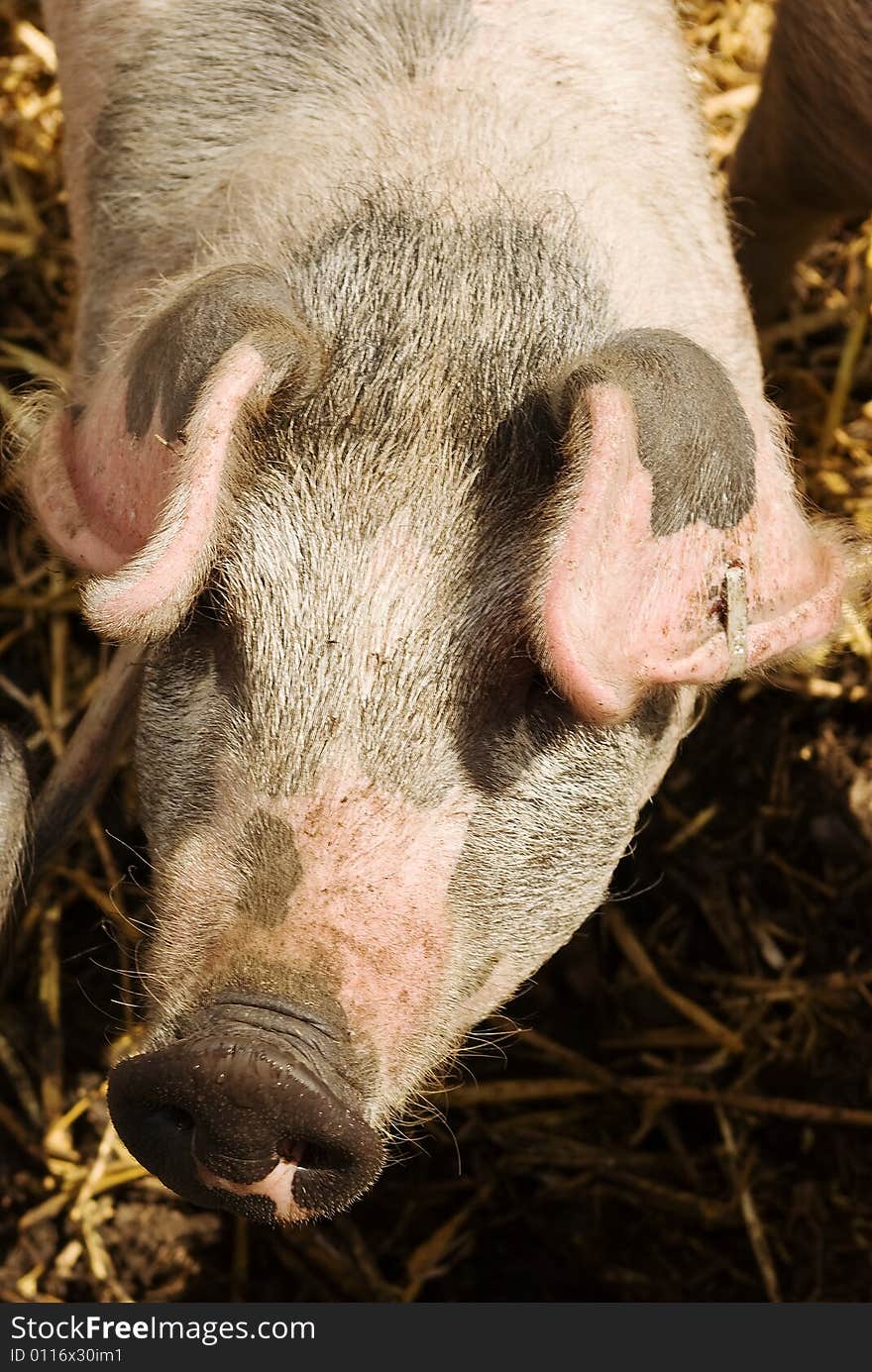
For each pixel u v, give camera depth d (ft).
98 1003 22.11
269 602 12.42
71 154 18.79
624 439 11.41
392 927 12.12
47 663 24.08
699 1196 21.07
